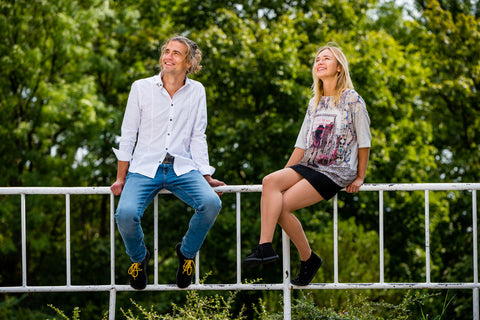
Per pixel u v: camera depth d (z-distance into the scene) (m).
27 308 11.01
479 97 11.91
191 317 3.10
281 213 3.09
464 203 12.02
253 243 10.77
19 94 10.80
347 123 3.16
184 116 3.27
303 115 10.84
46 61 10.65
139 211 3.06
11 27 10.27
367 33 12.00
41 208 10.98
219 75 11.34
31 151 10.77
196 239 3.15
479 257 10.92
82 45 11.01
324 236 10.34
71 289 3.23
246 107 11.76
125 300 11.69
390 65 11.73
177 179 3.17
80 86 10.68
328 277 9.14
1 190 3.19
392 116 11.73
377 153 11.08
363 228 11.38
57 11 10.30
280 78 10.88
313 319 3.35
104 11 10.97
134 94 3.27
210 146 11.91
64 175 11.67
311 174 3.12
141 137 3.26
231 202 11.18
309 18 11.78
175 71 3.22
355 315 3.42
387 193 11.65
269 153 11.05
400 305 3.46
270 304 7.42
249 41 10.87
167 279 11.52
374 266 9.28
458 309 10.70
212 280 11.69
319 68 3.24
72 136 10.97
